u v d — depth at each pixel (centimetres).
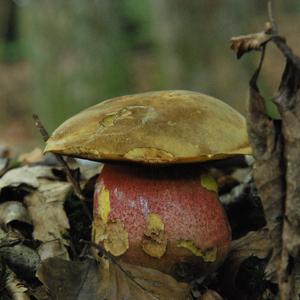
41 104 132
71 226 48
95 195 41
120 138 37
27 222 46
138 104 39
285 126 36
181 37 112
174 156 37
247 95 36
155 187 40
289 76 36
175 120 38
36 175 51
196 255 40
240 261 42
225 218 41
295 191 35
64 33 127
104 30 128
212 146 38
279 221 36
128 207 40
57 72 128
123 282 39
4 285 40
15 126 213
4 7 302
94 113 40
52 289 39
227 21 111
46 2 126
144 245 39
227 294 42
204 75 112
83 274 40
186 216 40
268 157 36
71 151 38
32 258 42
